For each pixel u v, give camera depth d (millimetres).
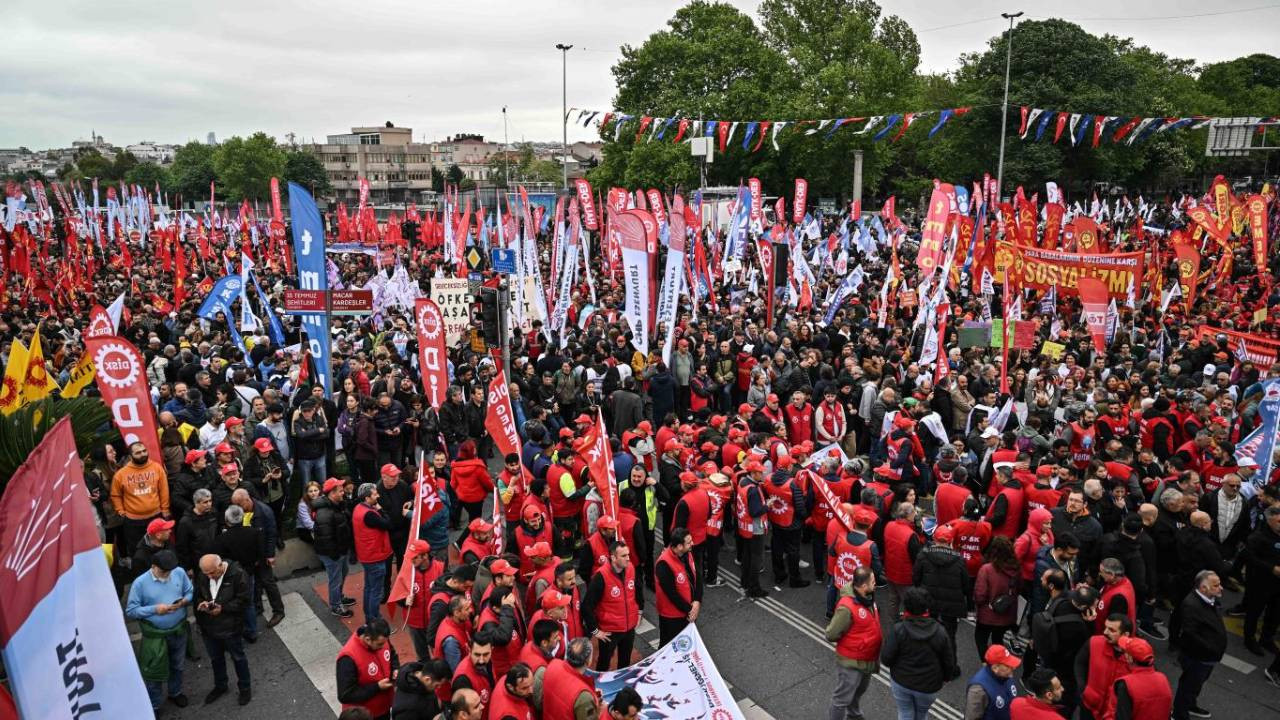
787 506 11562
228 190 104188
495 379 11500
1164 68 88875
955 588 9031
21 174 169000
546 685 7039
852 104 59000
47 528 3539
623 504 10617
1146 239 36000
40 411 8633
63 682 3568
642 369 17953
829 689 9539
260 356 17625
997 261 21688
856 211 37781
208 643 8969
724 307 24922
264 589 10812
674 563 9242
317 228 14305
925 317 17188
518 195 31578
